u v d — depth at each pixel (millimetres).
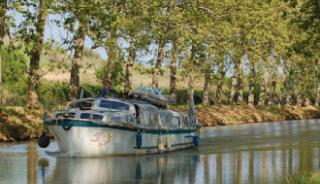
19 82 77625
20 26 43344
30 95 60875
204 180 35094
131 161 43562
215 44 75312
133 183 34156
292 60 102250
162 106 52781
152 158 45906
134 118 45844
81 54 63438
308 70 108875
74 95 63312
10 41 44250
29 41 43781
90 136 43469
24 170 38531
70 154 43750
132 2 57938
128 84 75000
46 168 39281
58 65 55719
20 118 56781
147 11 59438
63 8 44375
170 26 66812
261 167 40406
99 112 44281
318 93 144500
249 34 79688
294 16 45969
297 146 55531
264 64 94250
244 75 95500
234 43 79812
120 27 57750
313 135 69125
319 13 42375
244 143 59156
